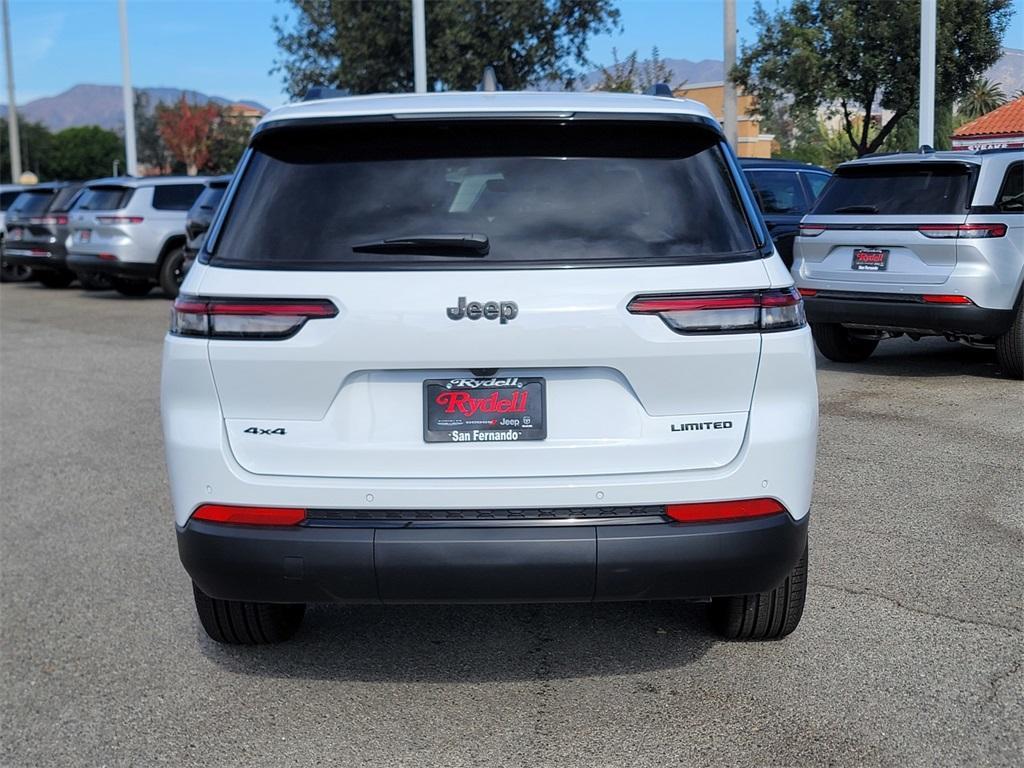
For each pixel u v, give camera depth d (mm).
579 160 3225
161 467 7031
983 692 3496
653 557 3061
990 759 3088
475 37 23688
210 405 3172
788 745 3201
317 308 3070
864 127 16609
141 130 72625
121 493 6434
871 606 4223
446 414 3088
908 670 3668
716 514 3113
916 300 8352
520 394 3082
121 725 3514
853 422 7254
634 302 3041
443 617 4305
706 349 3066
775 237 11680
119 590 4805
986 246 8078
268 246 3166
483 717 3457
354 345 3053
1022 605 4195
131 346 12578
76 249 17812
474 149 3242
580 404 3090
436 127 3248
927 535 5020
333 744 3320
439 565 3045
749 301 3092
